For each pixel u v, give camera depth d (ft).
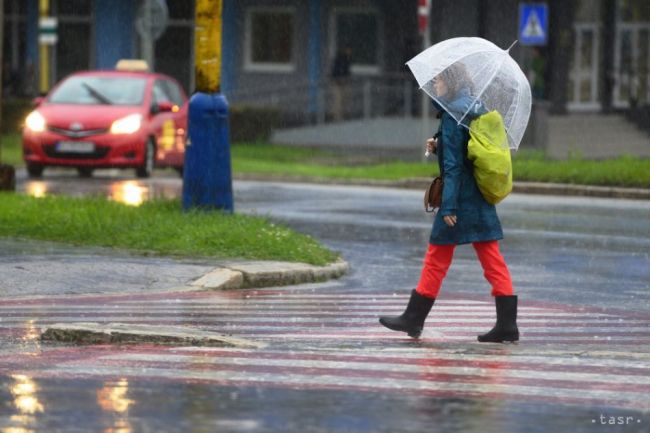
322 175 225.15
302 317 82.99
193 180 130.82
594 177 205.46
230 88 348.79
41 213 130.21
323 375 59.26
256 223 122.93
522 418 50.52
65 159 204.44
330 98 310.86
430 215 162.20
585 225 152.66
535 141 286.05
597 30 354.74
